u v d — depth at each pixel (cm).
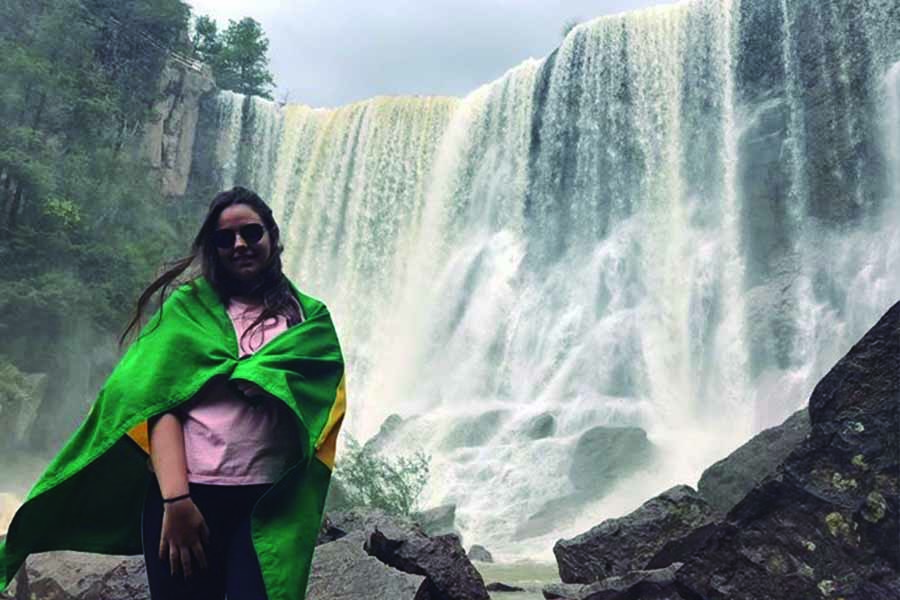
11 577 211
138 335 226
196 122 5184
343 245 4809
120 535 229
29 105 4172
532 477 2741
